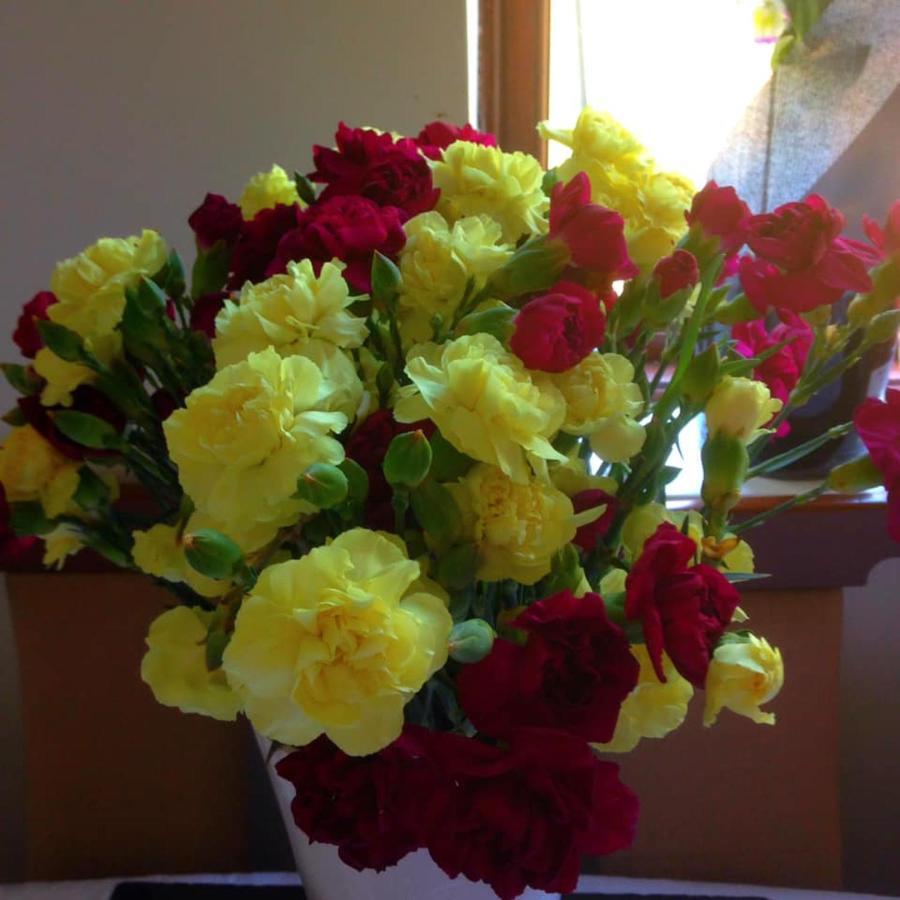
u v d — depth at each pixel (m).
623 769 0.63
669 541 0.32
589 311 0.34
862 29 0.58
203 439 0.31
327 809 0.33
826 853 0.62
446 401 0.31
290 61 0.64
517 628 0.33
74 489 0.40
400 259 0.37
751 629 0.62
